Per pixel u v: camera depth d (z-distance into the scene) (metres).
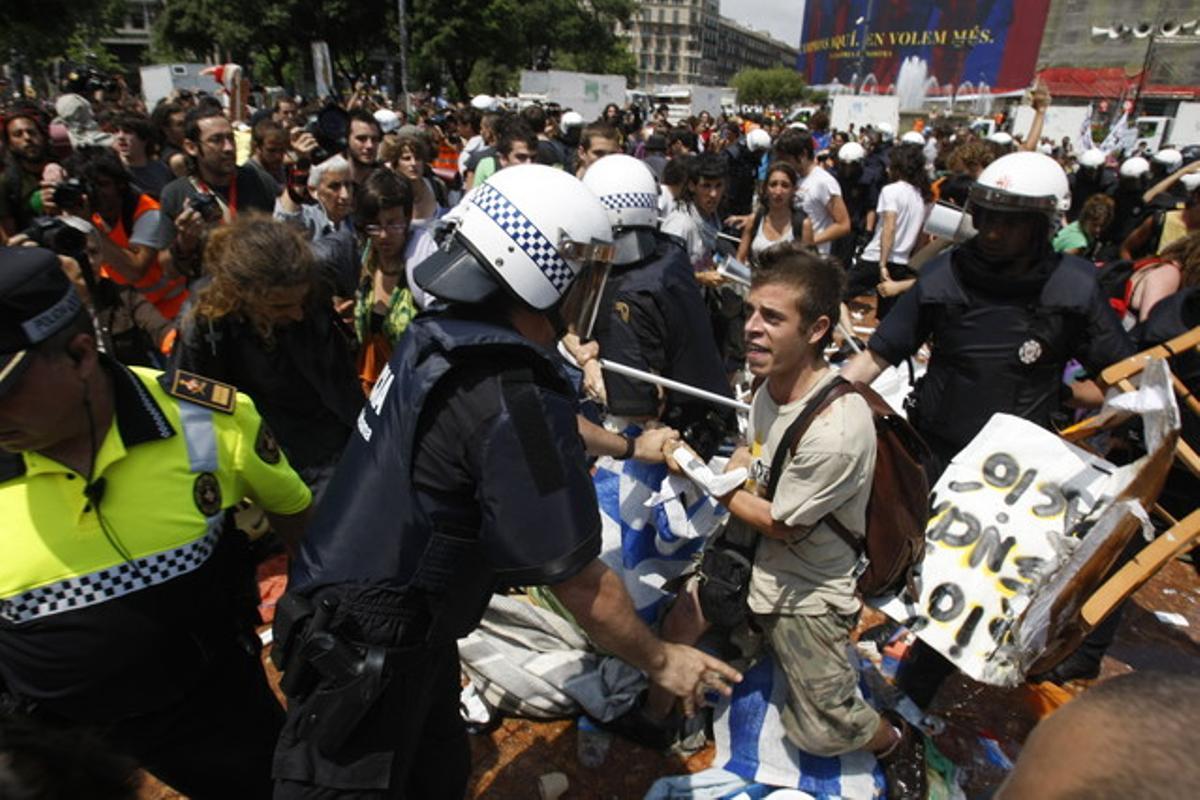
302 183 4.45
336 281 3.35
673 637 2.39
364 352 3.39
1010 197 2.21
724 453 4.01
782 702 2.30
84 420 1.31
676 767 2.38
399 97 36.84
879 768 2.21
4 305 1.15
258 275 2.29
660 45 125.81
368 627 1.42
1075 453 2.22
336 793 1.45
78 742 1.03
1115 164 15.52
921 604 2.16
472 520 1.42
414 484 1.39
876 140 14.56
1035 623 1.89
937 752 2.33
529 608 2.60
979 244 2.40
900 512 1.98
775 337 1.87
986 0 34.53
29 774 0.94
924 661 2.48
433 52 34.62
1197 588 3.43
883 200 6.33
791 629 2.04
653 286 2.69
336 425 2.74
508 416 1.31
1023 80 34.47
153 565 1.42
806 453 1.83
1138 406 1.86
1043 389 2.44
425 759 1.79
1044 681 2.76
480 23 34.81
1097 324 2.30
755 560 2.13
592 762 2.38
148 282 3.66
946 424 2.54
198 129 4.22
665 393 2.86
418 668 1.48
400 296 3.22
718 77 145.25
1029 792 0.63
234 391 1.58
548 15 45.28
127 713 1.49
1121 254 5.50
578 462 1.39
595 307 1.61
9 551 1.33
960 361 2.47
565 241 1.43
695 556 2.66
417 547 1.41
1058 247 5.70
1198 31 30.88
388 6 34.28
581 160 5.30
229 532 1.61
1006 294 2.37
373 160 5.00
